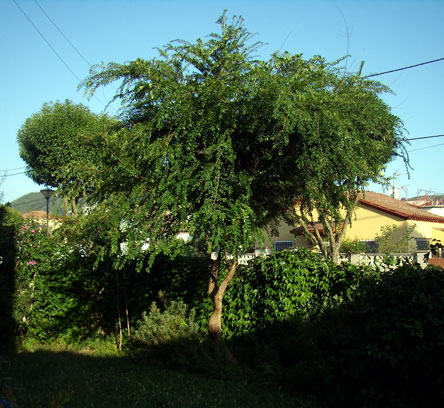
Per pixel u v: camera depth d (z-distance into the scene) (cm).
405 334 486
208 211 557
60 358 805
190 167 616
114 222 619
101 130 727
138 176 641
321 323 718
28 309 919
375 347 495
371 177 725
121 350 862
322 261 785
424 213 2252
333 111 614
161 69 668
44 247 949
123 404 518
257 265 803
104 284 948
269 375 646
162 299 898
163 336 770
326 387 558
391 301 502
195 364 697
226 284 737
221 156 619
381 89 779
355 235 1931
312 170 619
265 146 673
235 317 807
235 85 625
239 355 749
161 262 923
